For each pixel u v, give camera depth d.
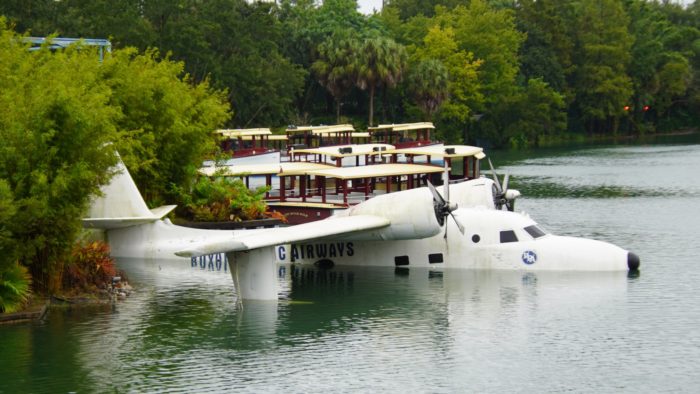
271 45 104.00
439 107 116.12
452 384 23.38
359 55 105.12
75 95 30.11
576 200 63.53
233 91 96.44
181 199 45.97
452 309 30.56
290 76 102.62
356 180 53.25
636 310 30.09
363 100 120.56
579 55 150.00
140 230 38.00
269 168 49.31
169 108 44.59
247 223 45.03
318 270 37.44
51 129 28.80
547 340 26.95
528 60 140.00
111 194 37.19
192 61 91.69
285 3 120.44
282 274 36.78
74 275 31.72
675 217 54.34
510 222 36.31
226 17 98.31
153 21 94.06
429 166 51.06
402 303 31.47
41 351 25.70
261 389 23.02
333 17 118.00
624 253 35.94
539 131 134.00
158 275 35.88
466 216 36.75
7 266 28.67
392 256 37.41
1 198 27.39
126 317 29.42
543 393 22.75
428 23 133.50
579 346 26.38
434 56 121.94
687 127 164.25
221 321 29.25
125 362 24.92
